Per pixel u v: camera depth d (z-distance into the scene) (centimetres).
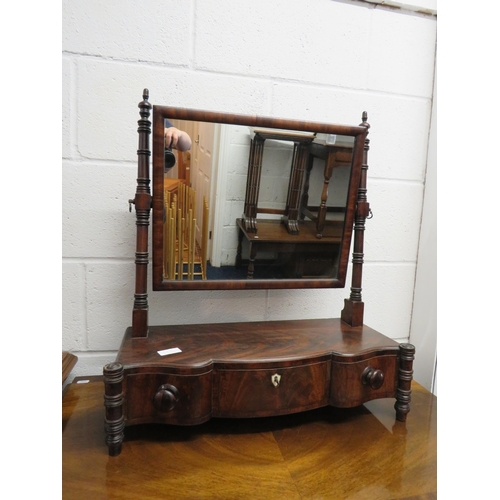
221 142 69
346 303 81
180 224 69
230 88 79
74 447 60
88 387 75
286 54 81
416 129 92
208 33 76
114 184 76
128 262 79
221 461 58
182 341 68
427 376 95
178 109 65
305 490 53
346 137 74
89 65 72
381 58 87
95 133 74
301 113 84
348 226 77
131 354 61
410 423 71
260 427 67
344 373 66
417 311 97
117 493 51
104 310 79
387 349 69
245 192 71
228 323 80
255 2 78
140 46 74
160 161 65
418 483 56
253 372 62
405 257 96
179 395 59
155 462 57
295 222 75
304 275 77
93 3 71
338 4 82
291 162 72
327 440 65
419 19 88
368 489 54
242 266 74
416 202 95
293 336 73
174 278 71
